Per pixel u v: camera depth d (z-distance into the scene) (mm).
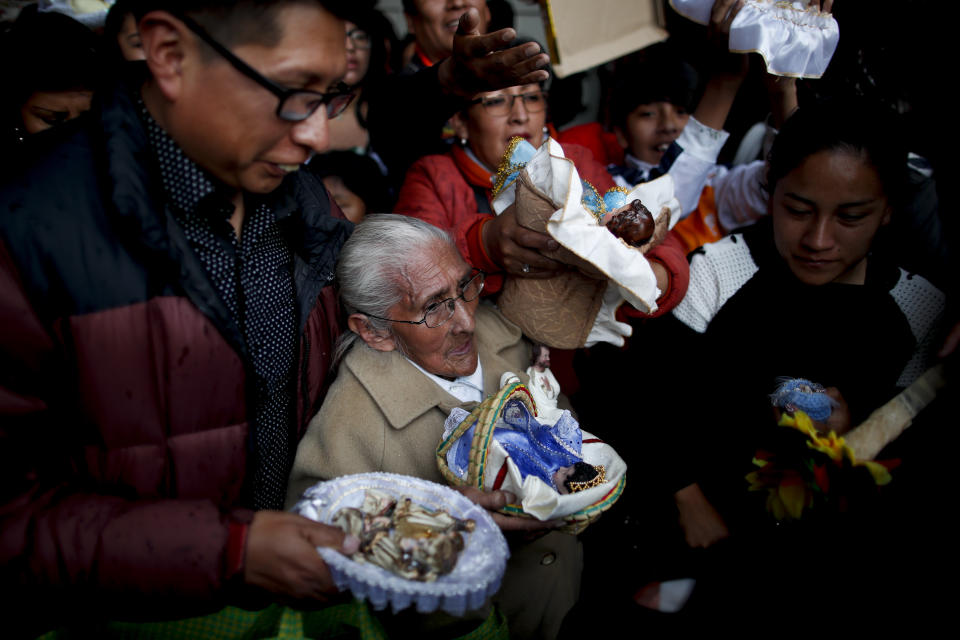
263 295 1407
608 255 1489
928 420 1651
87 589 1108
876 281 1827
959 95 1865
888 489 1575
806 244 1692
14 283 1074
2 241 1071
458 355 1739
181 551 1122
